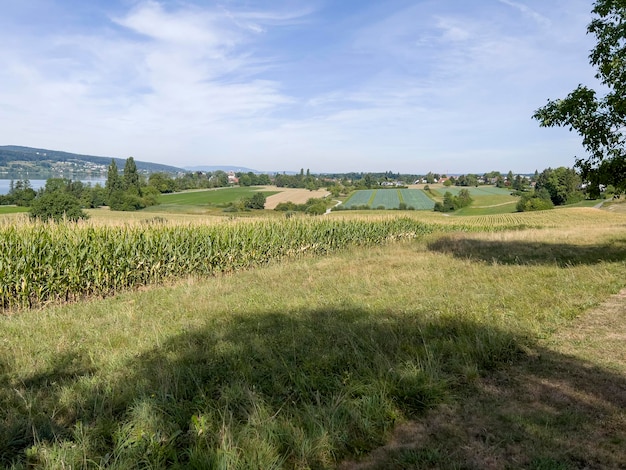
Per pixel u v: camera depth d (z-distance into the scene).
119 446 2.95
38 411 3.69
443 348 4.77
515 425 3.13
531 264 11.22
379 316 6.50
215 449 2.85
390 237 23.33
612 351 4.57
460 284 8.83
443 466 2.67
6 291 8.89
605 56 10.09
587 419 3.16
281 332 5.79
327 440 2.96
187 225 14.09
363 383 3.92
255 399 3.58
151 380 4.23
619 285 7.72
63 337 5.96
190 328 6.26
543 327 5.52
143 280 12.09
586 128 9.98
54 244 9.88
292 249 17.84
